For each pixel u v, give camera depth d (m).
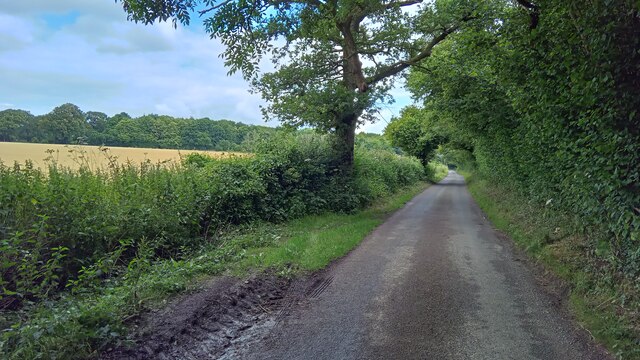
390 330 4.64
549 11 5.34
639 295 4.82
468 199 23.69
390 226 12.66
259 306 5.57
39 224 5.82
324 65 17.22
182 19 5.64
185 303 5.11
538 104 6.42
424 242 9.84
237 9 5.73
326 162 16.44
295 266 7.29
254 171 12.57
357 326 4.78
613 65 4.27
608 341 4.25
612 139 4.69
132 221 7.64
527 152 10.95
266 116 16.78
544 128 7.23
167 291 5.46
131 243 6.89
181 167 10.96
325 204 15.22
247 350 4.25
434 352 4.10
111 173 8.89
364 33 17.55
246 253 8.02
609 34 4.15
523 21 6.12
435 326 4.74
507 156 15.14
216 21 5.86
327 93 14.66
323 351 4.16
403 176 31.36
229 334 4.67
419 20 16.05
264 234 10.00
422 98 18.97
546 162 9.16
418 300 5.63
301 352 4.16
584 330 4.64
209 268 6.72
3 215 5.95
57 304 4.89
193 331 4.50
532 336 4.46
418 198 24.53
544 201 10.50
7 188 6.30
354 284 6.43
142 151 18.50
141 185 8.83
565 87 5.58
